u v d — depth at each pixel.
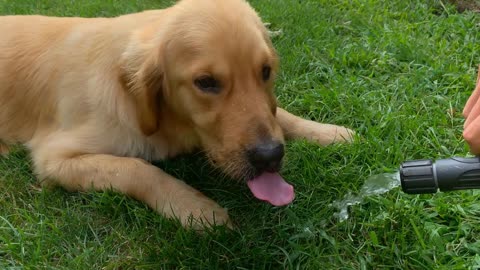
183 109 0.78
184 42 0.74
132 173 0.80
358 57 1.14
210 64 0.72
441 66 1.08
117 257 0.72
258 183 0.70
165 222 0.75
